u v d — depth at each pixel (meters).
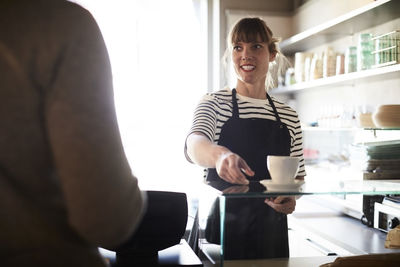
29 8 0.66
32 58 0.65
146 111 3.92
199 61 4.03
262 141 1.79
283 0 4.03
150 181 3.93
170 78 3.95
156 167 3.94
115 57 3.85
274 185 1.12
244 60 1.79
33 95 0.65
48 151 0.67
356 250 1.15
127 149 3.89
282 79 3.66
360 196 1.36
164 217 1.26
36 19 0.66
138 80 3.90
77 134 0.63
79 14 0.69
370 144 2.22
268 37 1.82
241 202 1.02
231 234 1.01
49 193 0.68
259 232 1.03
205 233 1.14
